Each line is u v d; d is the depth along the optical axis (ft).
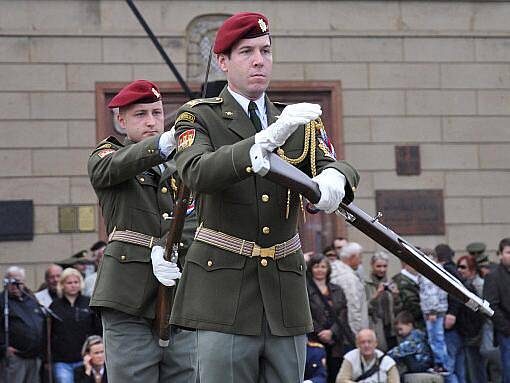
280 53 149.89
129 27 146.61
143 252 59.11
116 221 59.57
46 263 142.82
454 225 151.53
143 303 58.65
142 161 55.36
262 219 42.91
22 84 144.56
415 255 42.42
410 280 107.45
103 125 145.59
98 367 99.86
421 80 152.46
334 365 100.17
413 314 106.22
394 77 151.84
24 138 144.15
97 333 104.47
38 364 103.14
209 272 43.06
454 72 152.97
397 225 150.51
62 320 102.63
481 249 123.34
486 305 43.45
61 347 102.58
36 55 145.18
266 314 42.91
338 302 100.53
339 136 150.30
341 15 151.43
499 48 154.10
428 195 151.23
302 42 150.30
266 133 38.47
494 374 112.78
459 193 151.94
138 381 59.06
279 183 38.75
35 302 103.86
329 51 150.82
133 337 58.90
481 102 153.28
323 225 147.95
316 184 39.09
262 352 43.39
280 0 149.89
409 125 151.74
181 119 43.04
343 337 99.96
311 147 43.16
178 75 121.19
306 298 44.42
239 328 42.70
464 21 153.69
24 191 143.54
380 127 151.23
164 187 59.88
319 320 99.30
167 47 146.61
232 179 39.29
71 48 145.59
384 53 151.84
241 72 43.11
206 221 43.47
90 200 144.36
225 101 43.68
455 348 106.83
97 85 145.79
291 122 37.81
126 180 58.80
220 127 42.98
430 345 103.55
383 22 152.05
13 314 102.47
